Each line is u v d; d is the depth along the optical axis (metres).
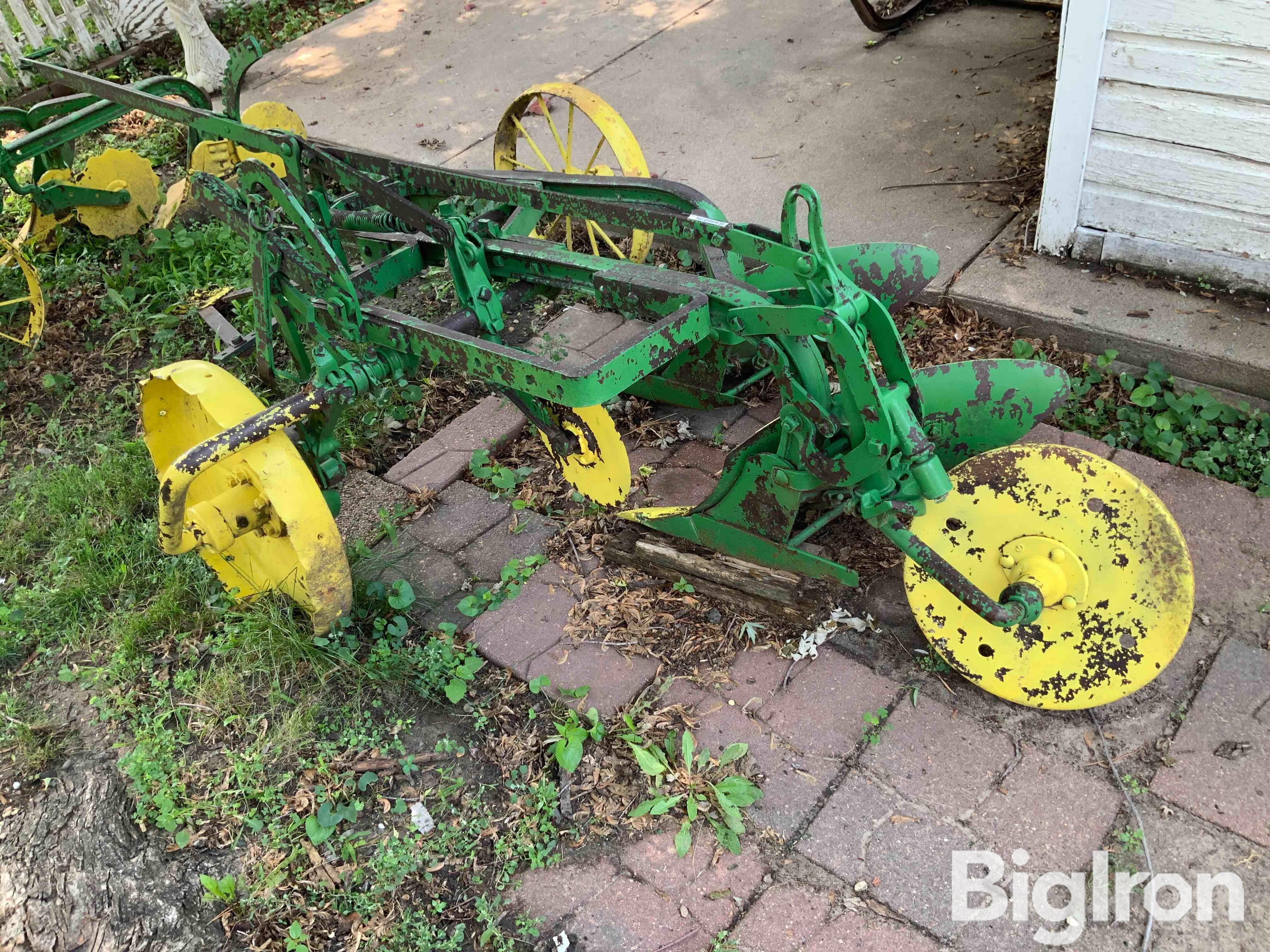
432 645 3.34
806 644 3.22
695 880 2.71
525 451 4.18
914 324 4.35
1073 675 2.83
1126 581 2.67
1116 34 3.72
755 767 2.93
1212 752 2.80
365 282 3.25
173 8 7.33
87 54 8.38
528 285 3.44
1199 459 3.60
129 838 3.01
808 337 2.63
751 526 3.21
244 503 3.09
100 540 3.99
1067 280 4.30
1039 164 5.00
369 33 7.81
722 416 4.16
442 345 2.90
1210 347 3.85
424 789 3.03
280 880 2.83
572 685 3.23
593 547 3.69
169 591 3.64
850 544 3.49
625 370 2.55
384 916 2.73
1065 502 2.70
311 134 6.48
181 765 3.17
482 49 7.23
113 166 5.64
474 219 3.31
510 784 2.99
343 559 3.13
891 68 6.12
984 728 2.95
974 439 3.12
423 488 4.03
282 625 3.38
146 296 5.46
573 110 5.14
